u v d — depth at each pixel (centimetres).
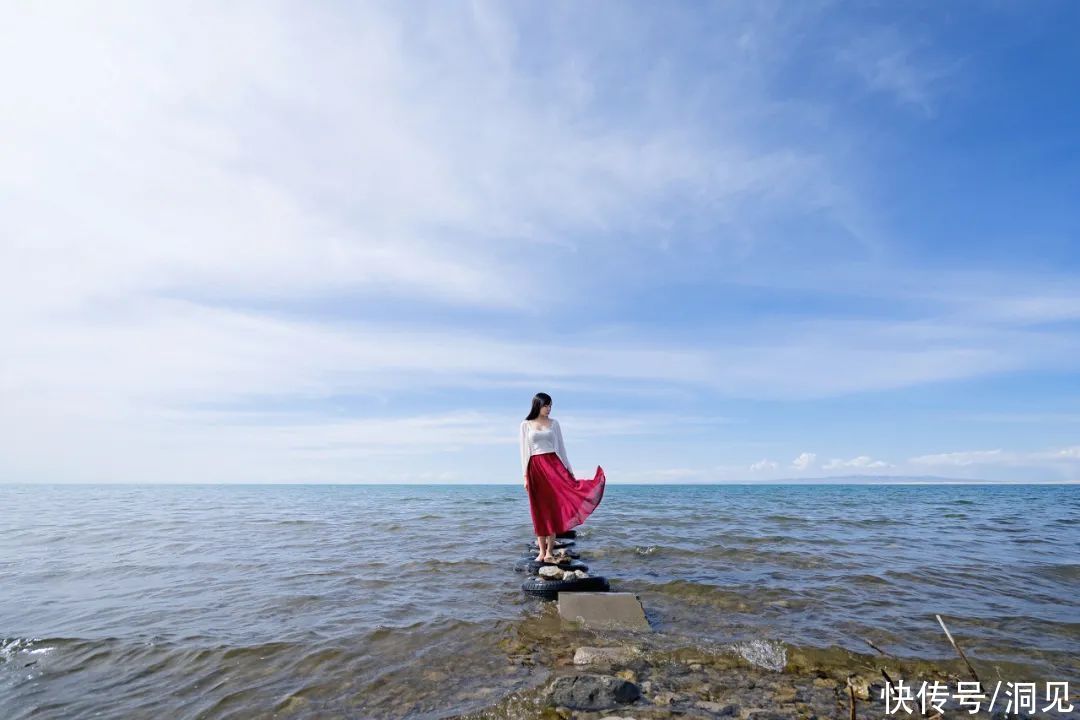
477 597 628
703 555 899
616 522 1501
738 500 3259
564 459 740
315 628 511
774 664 411
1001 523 1515
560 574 650
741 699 346
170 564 846
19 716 340
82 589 677
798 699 347
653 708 330
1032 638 477
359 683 383
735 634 485
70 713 344
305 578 736
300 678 394
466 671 401
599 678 354
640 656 426
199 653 445
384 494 4519
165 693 372
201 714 339
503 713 328
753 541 1072
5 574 776
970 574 743
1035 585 681
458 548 1005
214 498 3319
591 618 525
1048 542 1080
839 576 732
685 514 1831
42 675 405
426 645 461
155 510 2073
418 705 344
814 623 520
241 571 787
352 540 1127
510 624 519
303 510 2086
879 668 404
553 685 351
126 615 558
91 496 3538
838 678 385
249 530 1324
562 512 726
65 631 503
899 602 597
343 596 634
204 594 646
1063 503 2875
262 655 440
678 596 627
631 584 684
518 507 2311
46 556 930
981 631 495
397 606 588
